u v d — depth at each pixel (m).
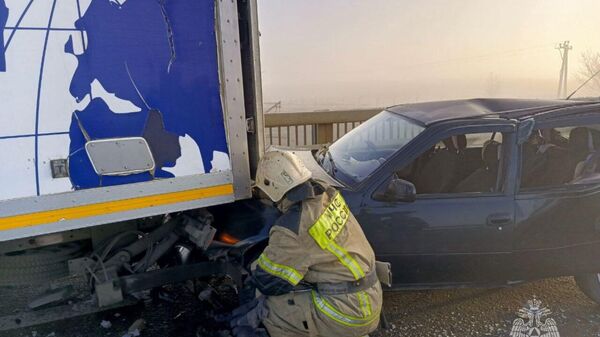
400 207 2.95
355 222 2.47
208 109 2.62
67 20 2.21
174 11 2.47
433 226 2.96
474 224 2.97
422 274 3.04
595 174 3.15
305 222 2.22
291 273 2.19
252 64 2.85
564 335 2.98
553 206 3.05
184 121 2.55
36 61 2.17
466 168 3.28
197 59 2.56
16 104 2.14
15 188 2.17
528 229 3.03
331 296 2.28
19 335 2.98
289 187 2.25
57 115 2.23
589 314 3.24
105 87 2.33
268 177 2.33
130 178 2.42
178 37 2.49
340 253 2.27
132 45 2.38
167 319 3.20
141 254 3.05
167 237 3.04
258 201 3.27
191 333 3.01
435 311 3.29
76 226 2.31
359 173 3.15
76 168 2.29
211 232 2.86
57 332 3.03
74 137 2.28
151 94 2.45
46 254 2.78
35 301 2.80
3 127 2.12
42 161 2.21
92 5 2.26
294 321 2.34
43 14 2.16
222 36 2.61
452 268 3.04
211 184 2.67
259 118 2.93
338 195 2.43
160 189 2.51
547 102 3.48
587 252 3.14
